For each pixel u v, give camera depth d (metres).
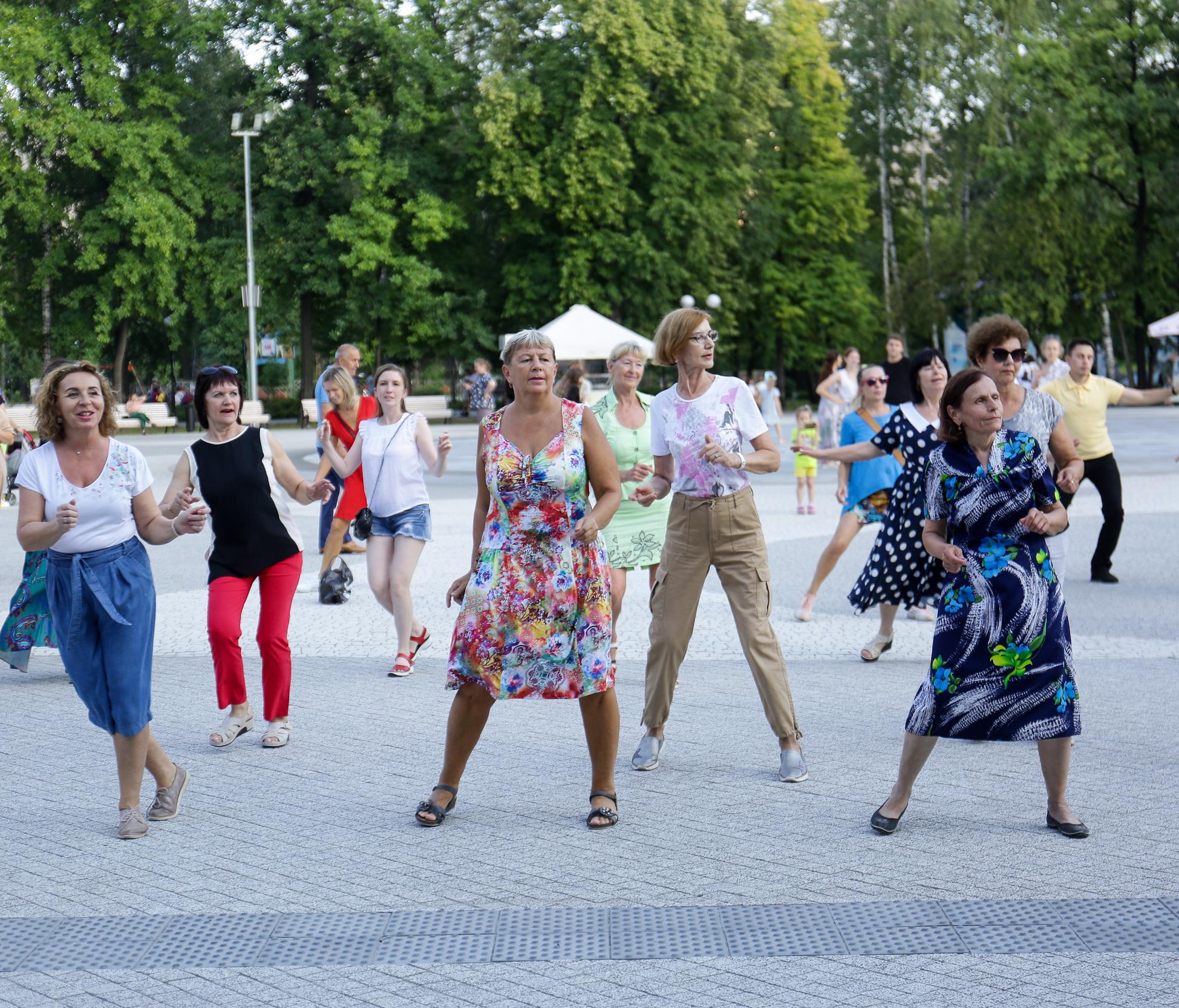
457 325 49.03
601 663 5.53
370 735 7.20
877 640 8.98
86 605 5.48
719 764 6.47
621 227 47.00
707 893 4.73
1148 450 26.38
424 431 8.99
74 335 46.75
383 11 47.78
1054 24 53.06
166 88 47.88
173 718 7.66
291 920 4.57
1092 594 11.37
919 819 5.54
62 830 5.67
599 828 5.51
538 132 46.38
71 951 4.33
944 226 56.31
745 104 48.97
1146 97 48.06
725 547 6.28
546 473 5.52
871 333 56.12
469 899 4.73
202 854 5.31
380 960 4.20
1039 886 4.72
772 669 6.19
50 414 5.55
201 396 7.03
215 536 7.04
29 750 7.04
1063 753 5.29
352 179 46.31
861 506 10.06
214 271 47.00
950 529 5.42
